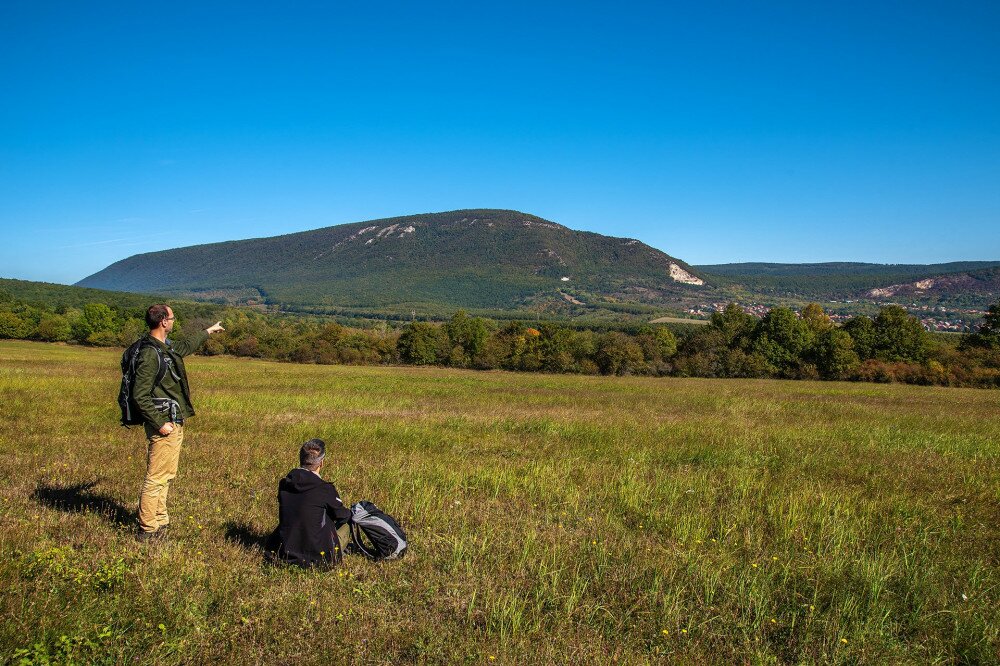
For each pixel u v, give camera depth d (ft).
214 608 13.46
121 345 266.77
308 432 41.65
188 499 22.02
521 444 40.11
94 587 13.56
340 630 12.59
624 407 73.26
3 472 25.02
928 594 16.08
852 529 21.13
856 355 188.14
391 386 101.76
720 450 39.19
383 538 16.96
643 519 22.29
